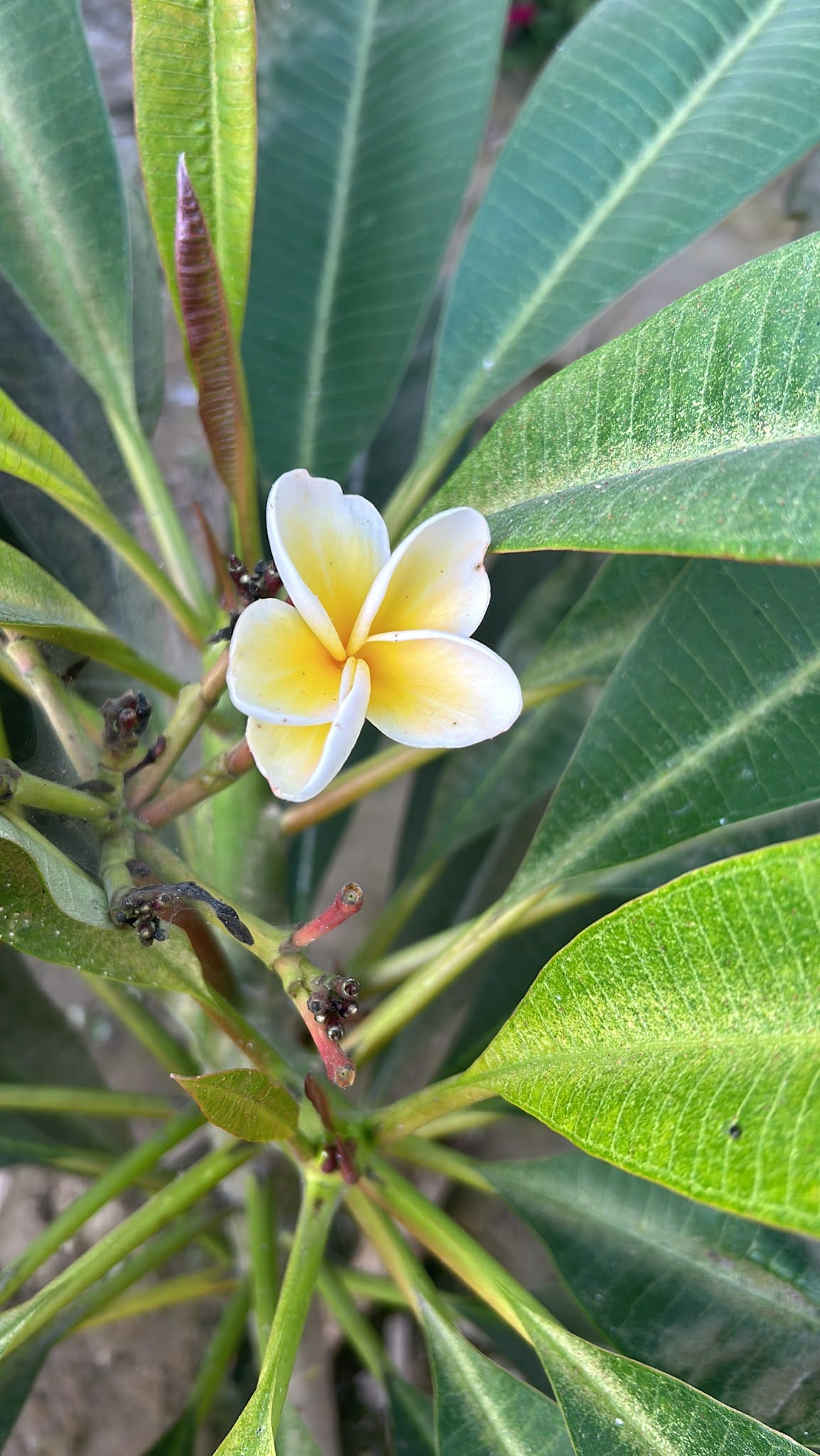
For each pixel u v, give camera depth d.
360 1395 0.82
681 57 0.54
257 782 0.58
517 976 0.69
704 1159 0.33
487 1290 0.47
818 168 0.83
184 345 0.44
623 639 0.60
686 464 0.38
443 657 0.38
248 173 0.44
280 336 0.66
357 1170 0.46
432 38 0.68
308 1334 0.67
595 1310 0.52
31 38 0.55
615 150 0.54
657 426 0.39
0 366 0.66
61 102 0.55
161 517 0.57
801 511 0.34
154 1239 0.59
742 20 0.54
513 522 0.40
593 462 0.40
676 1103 0.34
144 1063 0.95
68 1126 0.67
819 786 0.48
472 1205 0.89
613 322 1.15
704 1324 0.51
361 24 0.70
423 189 0.66
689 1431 0.42
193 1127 0.53
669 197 0.52
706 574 0.51
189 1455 0.58
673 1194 0.54
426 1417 0.58
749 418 0.38
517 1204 0.55
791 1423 0.47
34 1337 0.54
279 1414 0.41
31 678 0.45
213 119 0.44
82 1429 0.74
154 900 0.39
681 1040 0.35
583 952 0.37
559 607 0.74
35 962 0.98
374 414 0.65
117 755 0.42
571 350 1.15
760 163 0.51
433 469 0.55
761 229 1.08
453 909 0.82
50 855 0.39
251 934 0.40
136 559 0.51
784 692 0.50
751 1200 0.31
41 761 0.51
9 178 0.55
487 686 0.37
